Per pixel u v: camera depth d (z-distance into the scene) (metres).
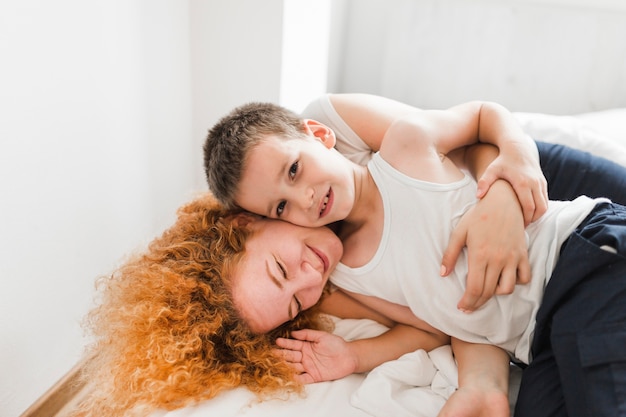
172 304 0.90
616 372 0.74
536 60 1.81
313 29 1.59
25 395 1.03
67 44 1.01
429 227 0.94
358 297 1.02
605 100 1.82
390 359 0.95
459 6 1.81
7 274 0.95
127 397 0.83
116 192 1.22
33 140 0.96
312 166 0.92
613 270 0.79
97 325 0.94
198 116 1.51
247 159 0.92
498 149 1.04
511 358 0.96
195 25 1.42
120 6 1.15
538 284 0.89
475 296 0.87
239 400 0.84
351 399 0.87
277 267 0.89
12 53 0.90
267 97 1.44
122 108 1.20
